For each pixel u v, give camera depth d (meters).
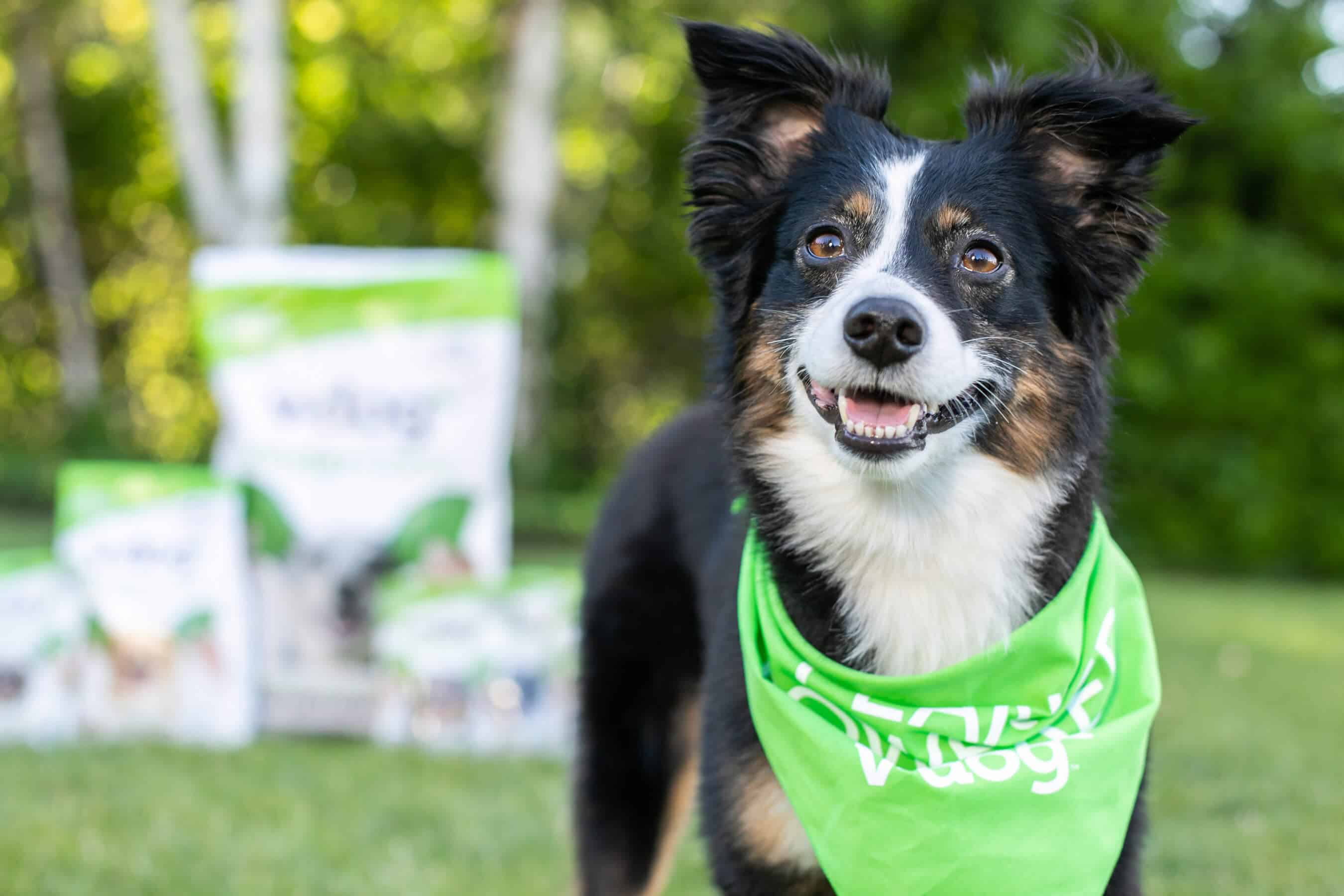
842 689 2.82
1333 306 14.88
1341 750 5.53
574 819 3.67
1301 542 14.89
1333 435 14.84
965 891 2.69
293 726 5.63
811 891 2.85
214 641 5.60
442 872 4.03
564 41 14.04
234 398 5.61
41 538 10.46
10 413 20.34
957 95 13.83
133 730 5.60
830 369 2.66
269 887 3.85
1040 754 2.74
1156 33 14.59
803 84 3.16
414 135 17.67
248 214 9.68
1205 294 14.95
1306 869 3.96
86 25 16.05
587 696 3.70
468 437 5.66
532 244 12.09
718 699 2.94
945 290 2.84
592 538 3.82
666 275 18.58
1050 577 2.87
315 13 15.81
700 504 3.49
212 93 15.59
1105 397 3.07
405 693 5.56
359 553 5.61
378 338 5.62
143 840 4.23
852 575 2.88
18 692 5.49
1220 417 14.91
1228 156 15.30
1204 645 8.50
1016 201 2.97
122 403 19.94
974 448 2.84
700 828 2.92
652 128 17.05
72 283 18.14
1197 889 3.83
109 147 18.94
